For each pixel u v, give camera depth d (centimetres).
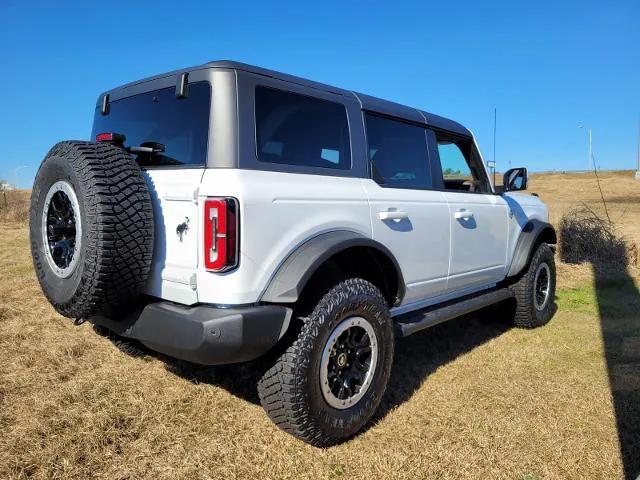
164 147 287
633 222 1392
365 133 338
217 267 243
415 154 385
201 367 385
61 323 489
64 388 341
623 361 420
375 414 324
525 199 539
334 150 315
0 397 326
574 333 498
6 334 450
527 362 418
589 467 268
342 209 301
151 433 290
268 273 260
